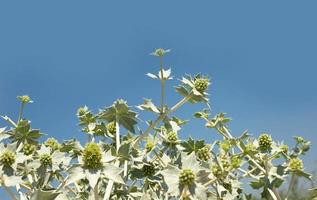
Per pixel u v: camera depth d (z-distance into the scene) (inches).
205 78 33.3
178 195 28.9
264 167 35.9
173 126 32.6
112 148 30.1
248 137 35.3
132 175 33.8
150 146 35.0
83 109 38.9
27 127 34.5
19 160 30.3
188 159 29.9
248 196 35.7
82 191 33.5
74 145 34.3
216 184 31.2
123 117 32.8
